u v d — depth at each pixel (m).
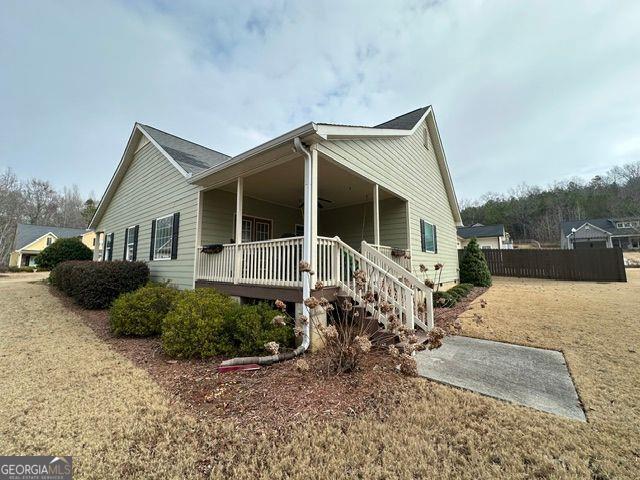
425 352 4.15
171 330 4.08
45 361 3.86
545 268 14.46
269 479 1.87
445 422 2.42
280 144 4.54
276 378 3.27
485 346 4.40
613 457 2.00
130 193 10.77
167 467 1.97
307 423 2.43
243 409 2.67
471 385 3.09
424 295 4.75
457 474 1.88
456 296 8.05
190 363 3.87
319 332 3.81
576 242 33.69
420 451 2.08
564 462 1.97
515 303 7.61
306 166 4.57
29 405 2.73
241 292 5.55
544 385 3.06
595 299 7.97
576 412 2.54
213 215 7.48
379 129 5.95
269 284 4.99
